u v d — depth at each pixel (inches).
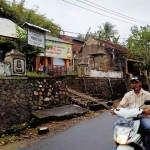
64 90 486.6
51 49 841.5
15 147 262.5
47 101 432.8
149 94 173.8
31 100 394.9
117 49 985.5
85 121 385.7
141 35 836.0
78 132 310.3
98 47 1038.4
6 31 677.3
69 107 459.8
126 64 999.0
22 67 382.0
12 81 361.4
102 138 274.8
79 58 1087.6
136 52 860.6
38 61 788.0
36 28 478.9
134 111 151.2
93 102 520.7
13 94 360.2
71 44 940.0
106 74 761.0
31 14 1198.9
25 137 303.4
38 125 370.9
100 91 703.7
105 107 518.9
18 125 348.8
